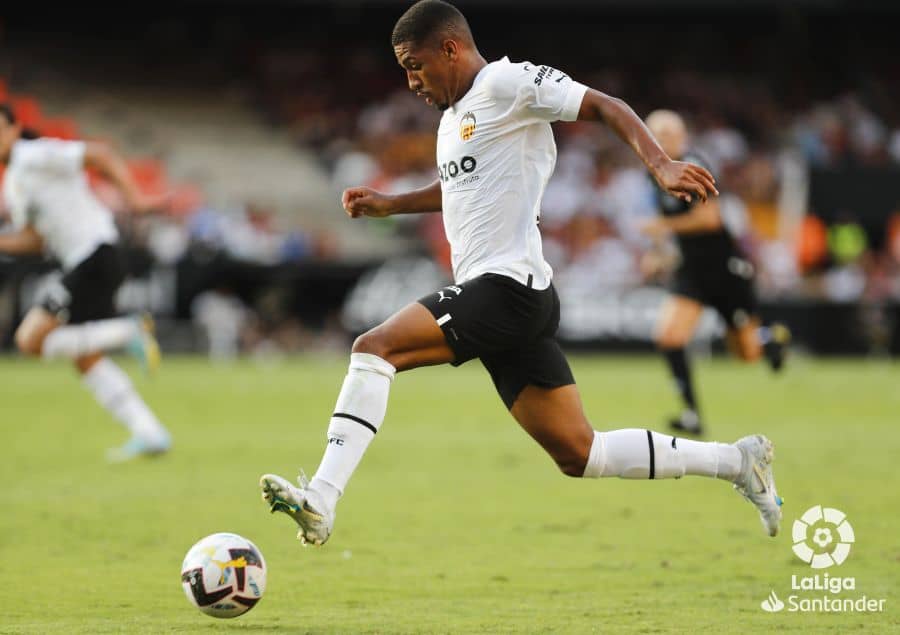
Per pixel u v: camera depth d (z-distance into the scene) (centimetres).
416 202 1986
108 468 3344
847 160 11619
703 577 1992
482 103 1717
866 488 2939
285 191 11000
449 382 6862
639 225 3891
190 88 11962
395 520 2552
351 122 11775
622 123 1658
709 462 1867
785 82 12750
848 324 8800
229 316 8606
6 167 3412
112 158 3431
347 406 1691
